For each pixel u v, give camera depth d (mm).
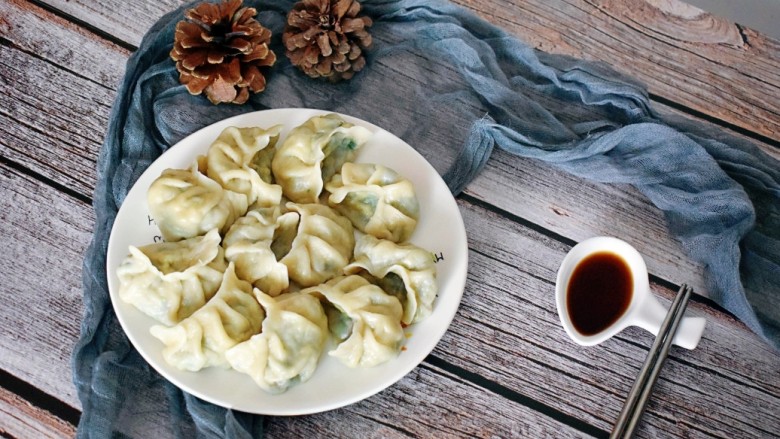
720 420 807
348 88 905
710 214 856
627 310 812
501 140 876
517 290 835
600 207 871
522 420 798
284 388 762
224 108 890
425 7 933
